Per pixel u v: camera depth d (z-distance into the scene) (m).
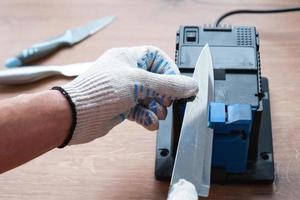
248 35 0.91
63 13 1.11
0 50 1.08
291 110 0.96
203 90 0.85
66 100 0.80
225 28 0.93
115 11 1.11
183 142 0.86
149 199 0.89
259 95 0.84
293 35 1.04
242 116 0.80
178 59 0.89
